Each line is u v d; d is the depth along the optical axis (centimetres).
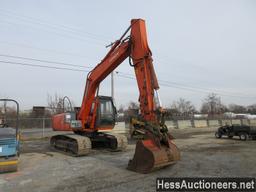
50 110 3528
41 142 2172
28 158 1333
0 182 876
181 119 4825
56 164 1173
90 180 893
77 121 1521
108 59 1338
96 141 1638
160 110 979
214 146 1881
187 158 1322
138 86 1084
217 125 5353
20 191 779
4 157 1010
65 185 838
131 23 1161
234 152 1555
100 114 1526
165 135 988
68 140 1511
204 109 10081
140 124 1013
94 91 1513
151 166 937
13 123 2841
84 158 1325
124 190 778
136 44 1122
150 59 1070
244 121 6075
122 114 3684
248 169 1053
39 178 926
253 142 2194
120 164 1156
